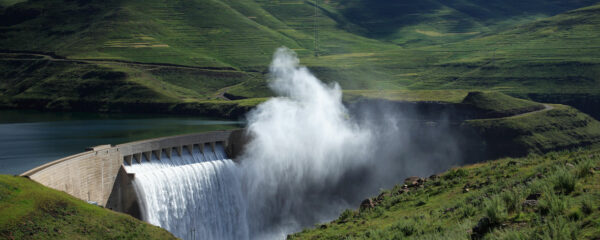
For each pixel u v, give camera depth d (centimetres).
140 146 7656
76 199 5122
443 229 3384
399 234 3575
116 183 7125
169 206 7725
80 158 6325
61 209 4753
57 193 4997
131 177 7156
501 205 3019
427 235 3312
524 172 4625
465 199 4128
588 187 3050
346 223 4828
